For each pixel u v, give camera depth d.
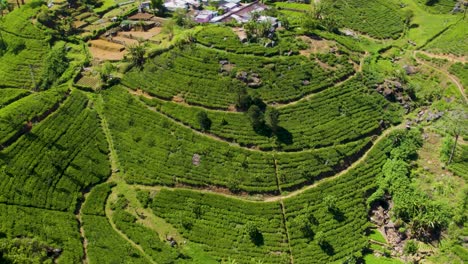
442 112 135.25
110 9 171.25
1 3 160.50
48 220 95.56
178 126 120.81
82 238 95.44
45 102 120.62
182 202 106.88
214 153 116.12
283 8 181.75
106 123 121.50
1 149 106.12
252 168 114.75
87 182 107.56
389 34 173.62
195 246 99.31
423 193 111.56
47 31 150.62
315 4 179.38
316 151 120.44
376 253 105.12
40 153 107.88
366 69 143.50
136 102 125.81
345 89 136.00
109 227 99.62
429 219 105.12
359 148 123.31
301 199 111.12
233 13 172.50
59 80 131.50
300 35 151.00
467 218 107.38
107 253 92.75
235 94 127.50
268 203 109.50
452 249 102.88
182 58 135.62
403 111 135.75
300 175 115.44
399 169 117.06
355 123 128.38
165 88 128.62
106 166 112.19
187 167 113.25
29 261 83.38
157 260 94.31
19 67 136.50
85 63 138.25
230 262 95.62
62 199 101.94
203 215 105.19
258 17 158.75
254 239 102.62
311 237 105.12
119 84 130.88
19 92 125.31
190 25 153.25
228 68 133.62
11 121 112.12
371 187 116.38
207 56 136.00
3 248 84.25
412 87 139.88
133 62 136.00
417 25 180.25
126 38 152.88
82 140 115.25
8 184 98.75
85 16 163.75
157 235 99.62
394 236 108.19
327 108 129.88
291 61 137.88
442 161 120.56
